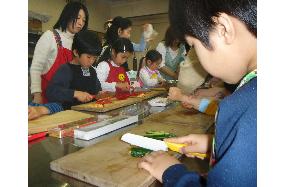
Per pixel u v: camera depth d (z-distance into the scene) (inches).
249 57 14.4
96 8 173.3
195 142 22.0
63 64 54.0
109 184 15.9
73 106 41.0
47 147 23.0
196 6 14.7
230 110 14.2
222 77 16.3
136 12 181.6
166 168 16.9
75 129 26.1
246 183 12.2
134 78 82.2
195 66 44.9
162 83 80.1
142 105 43.8
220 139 14.6
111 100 45.3
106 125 27.6
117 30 73.9
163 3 172.9
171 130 28.1
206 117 34.1
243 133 12.5
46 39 55.2
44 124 28.7
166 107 41.9
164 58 99.6
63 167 17.8
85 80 55.6
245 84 14.5
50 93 49.6
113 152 20.8
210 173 13.7
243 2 13.2
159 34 176.6
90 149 21.5
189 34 15.8
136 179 16.3
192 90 47.4
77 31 58.4
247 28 13.6
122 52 66.5
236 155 12.4
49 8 138.6
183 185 15.2
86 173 16.9
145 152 20.5
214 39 14.8
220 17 14.0
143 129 28.4
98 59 67.2
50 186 16.1
